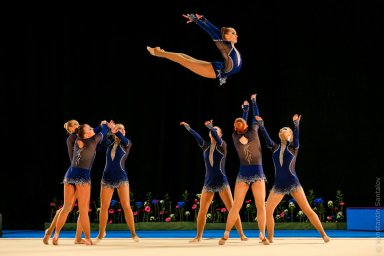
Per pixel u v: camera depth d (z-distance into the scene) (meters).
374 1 14.47
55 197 14.75
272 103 14.77
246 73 14.92
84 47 15.45
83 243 9.33
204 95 15.10
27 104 15.45
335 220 14.30
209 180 9.50
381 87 14.39
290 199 14.43
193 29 15.14
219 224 14.31
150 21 15.38
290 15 14.77
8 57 15.42
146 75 15.41
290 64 14.72
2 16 15.38
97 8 15.45
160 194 15.11
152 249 7.67
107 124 9.45
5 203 15.39
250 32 14.93
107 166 9.78
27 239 10.66
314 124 14.59
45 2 15.39
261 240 8.91
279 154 9.13
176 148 15.22
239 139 9.02
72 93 15.31
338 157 14.51
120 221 15.39
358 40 14.52
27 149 15.41
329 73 14.61
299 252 7.00
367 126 14.43
